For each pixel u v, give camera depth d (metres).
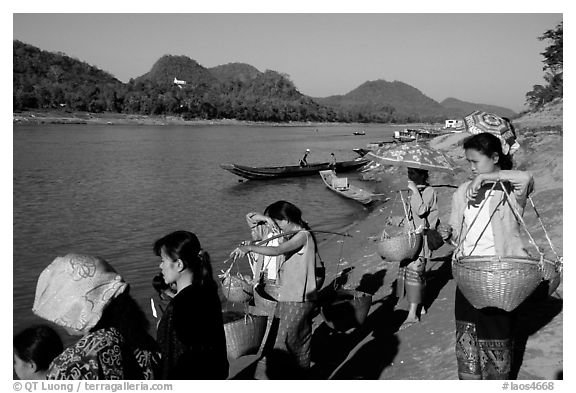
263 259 7.21
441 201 16.95
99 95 153.50
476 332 4.29
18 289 11.79
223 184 31.20
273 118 199.12
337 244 14.16
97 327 3.21
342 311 6.33
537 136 24.44
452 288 8.10
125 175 34.44
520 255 4.42
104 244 16.33
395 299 8.50
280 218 5.37
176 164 41.75
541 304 6.01
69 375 3.01
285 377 5.30
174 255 3.68
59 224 19.27
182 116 164.12
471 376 4.34
